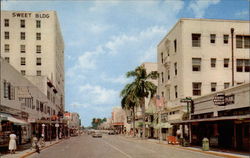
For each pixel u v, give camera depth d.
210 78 43.34
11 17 80.94
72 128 129.62
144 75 57.81
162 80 54.47
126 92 58.69
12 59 79.88
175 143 37.22
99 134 81.44
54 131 81.44
